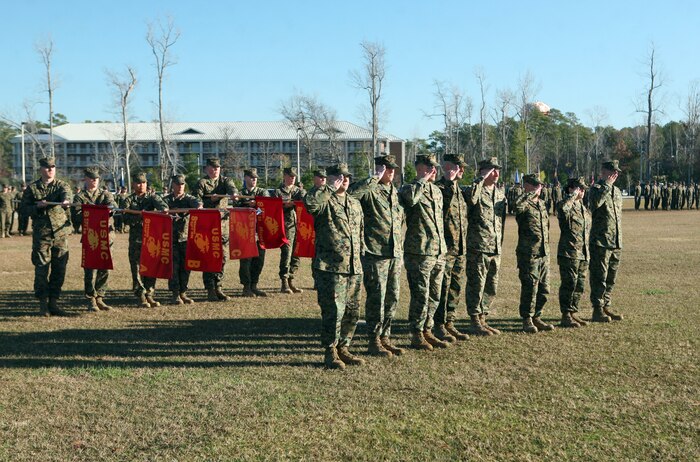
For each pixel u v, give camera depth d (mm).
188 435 5047
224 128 83938
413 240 7676
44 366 6961
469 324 9297
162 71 40844
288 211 12273
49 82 41594
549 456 4676
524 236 8789
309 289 12742
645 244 21062
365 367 6965
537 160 75125
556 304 10961
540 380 6469
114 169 58344
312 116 59031
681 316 9602
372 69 46031
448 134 54281
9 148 88562
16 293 12047
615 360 7211
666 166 81875
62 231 10016
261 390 6141
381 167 7406
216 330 8875
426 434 5059
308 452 4734
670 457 4660
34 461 4594
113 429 5168
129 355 7473
